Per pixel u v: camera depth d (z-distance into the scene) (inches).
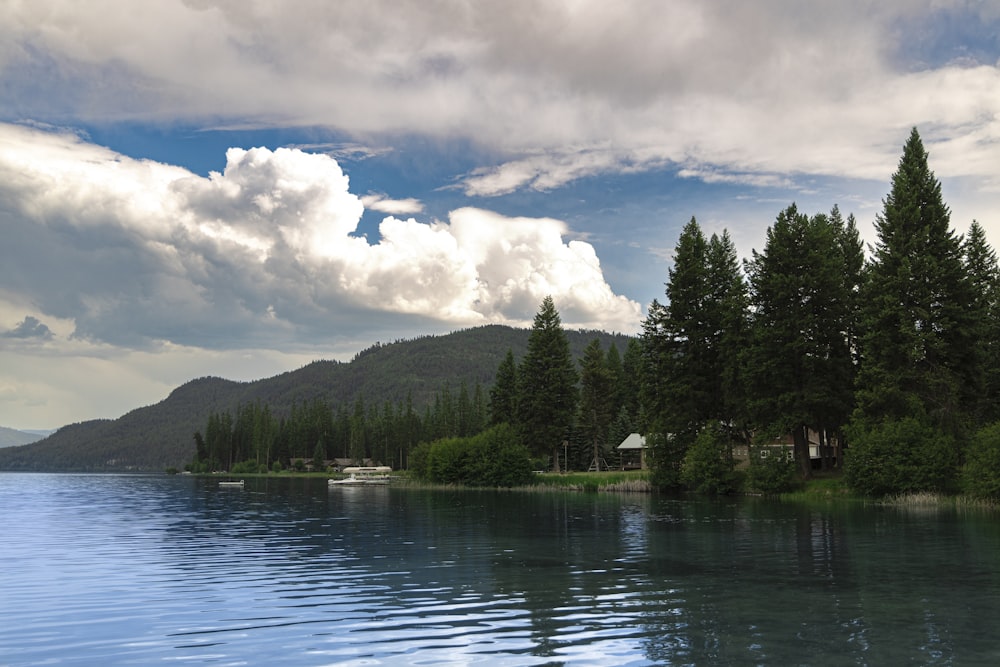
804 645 510.9
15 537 1333.7
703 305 2957.7
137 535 1362.0
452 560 967.6
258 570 885.2
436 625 577.6
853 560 942.4
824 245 2534.5
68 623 597.6
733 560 950.4
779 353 2470.5
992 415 2433.6
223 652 505.0
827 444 3014.3
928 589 730.8
